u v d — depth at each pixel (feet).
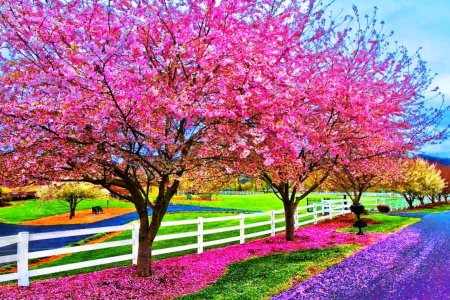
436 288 26.53
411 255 39.06
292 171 37.11
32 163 26.76
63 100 23.47
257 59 25.85
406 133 51.37
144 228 33.45
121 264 45.06
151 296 27.04
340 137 42.24
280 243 50.96
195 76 27.25
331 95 37.42
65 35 23.24
